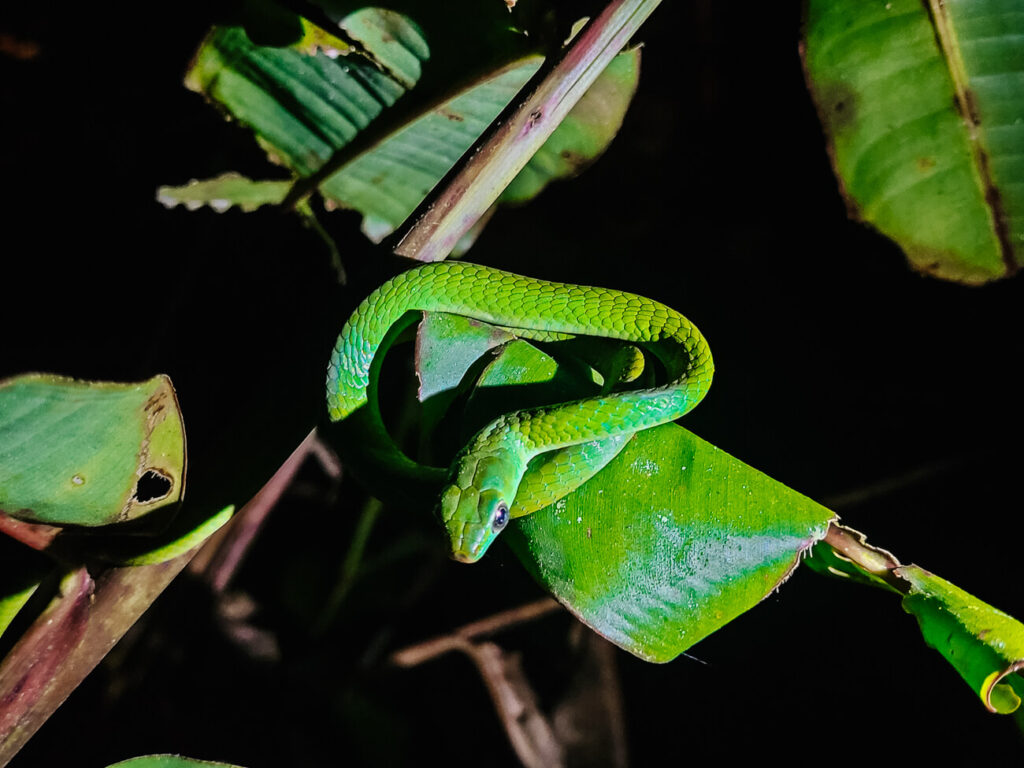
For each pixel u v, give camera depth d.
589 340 0.39
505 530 0.35
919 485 0.50
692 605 0.33
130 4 0.52
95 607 0.33
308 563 0.55
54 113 0.54
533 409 0.37
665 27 0.54
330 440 0.37
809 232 0.53
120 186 0.55
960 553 0.49
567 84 0.35
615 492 0.34
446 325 0.37
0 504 0.31
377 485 0.37
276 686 0.53
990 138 0.38
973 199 0.38
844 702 0.48
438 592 0.54
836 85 0.38
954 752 0.46
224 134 0.54
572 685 0.51
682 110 0.55
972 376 0.51
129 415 0.31
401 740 0.52
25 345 0.54
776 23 0.53
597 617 0.33
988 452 0.50
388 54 0.40
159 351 0.54
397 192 0.43
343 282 0.45
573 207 0.56
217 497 0.34
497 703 0.51
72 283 0.54
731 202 0.55
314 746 0.52
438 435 0.38
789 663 0.50
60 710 0.52
